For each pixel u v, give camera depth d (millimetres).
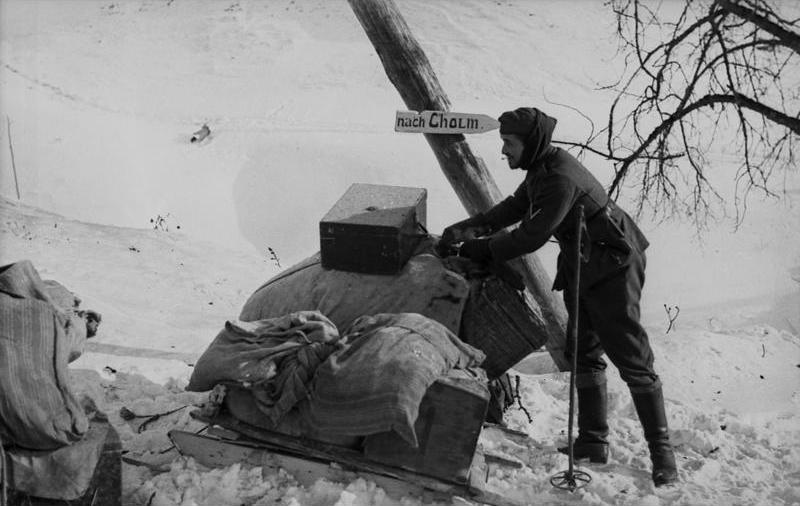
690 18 36906
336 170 36125
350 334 4324
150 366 5867
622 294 4449
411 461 4121
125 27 51531
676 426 5250
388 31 5422
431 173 35531
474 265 4742
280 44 48781
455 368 4258
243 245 32344
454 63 44969
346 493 4102
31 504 3721
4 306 3758
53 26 51812
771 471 4797
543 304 5926
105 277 8039
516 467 4645
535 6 50844
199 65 47031
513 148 4406
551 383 5914
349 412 4027
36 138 33375
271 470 4352
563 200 4301
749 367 6707
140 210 31359
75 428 3756
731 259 22156
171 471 4387
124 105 41938
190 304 7641
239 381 4215
